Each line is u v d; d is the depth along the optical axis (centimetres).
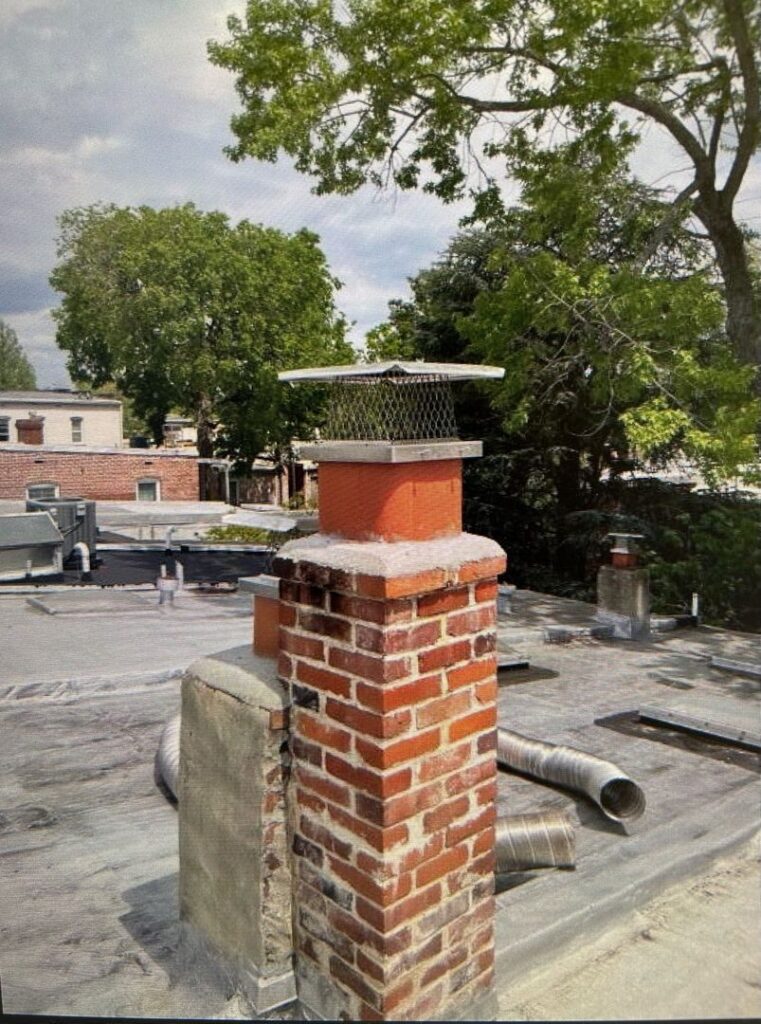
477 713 192
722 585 1162
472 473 1323
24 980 207
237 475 2539
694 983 224
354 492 184
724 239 902
